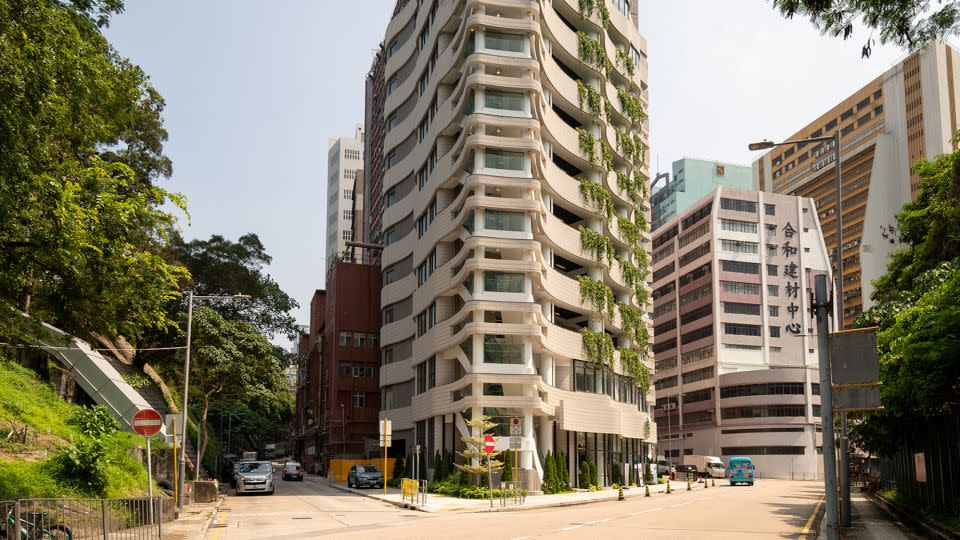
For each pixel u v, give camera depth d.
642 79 79.94
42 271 14.88
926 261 32.09
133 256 15.45
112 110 16.94
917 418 25.02
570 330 56.41
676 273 123.19
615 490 52.41
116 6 15.35
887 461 41.03
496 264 48.06
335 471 66.19
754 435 104.56
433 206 58.03
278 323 64.00
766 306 112.25
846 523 23.14
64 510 13.95
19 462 19.34
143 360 48.62
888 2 10.40
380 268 78.50
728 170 161.25
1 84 11.22
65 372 34.66
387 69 72.38
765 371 104.56
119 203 14.83
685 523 23.28
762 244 113.75
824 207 133.12
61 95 13.73
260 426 98.56
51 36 12.62
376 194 94.31
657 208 169.25
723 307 111.12
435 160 57.97
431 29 60.47
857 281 122.06
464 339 48.53
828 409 10.69
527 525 22.30
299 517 26.78
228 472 64.44
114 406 31.55
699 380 115.12
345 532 20.39
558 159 59.66
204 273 59.81
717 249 112.06
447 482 44.62
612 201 65.00
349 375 75.75
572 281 55.19
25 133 12.18
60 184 13.45
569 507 34.09
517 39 51.47
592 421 54.69
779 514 27.86
